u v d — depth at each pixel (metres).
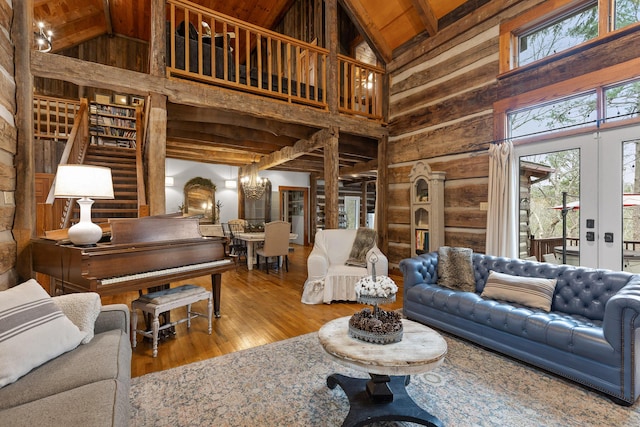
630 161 2.88
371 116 5.30
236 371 2.20
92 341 1.64
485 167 4.04
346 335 1.82
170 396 1.90
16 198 2.77
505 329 2.36
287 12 8.09
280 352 2.50
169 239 2.86
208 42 4.17
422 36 4.92
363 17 5.09
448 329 2.79
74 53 8.09
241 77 4.33
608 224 2.99
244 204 8.59
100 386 1.23
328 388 2.00
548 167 3.44
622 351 1.82
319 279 3.85
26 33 2.86
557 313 2.45
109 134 7.42
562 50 3.42
